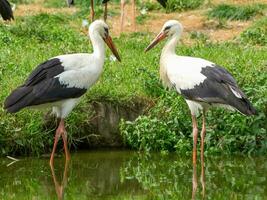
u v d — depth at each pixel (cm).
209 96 1358
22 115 1470
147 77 1602
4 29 1952
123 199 1271
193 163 1398
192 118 1413
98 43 1431
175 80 1413
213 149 1483
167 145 1499
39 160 1448
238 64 1656
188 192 1304
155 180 1364
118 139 1518
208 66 1390
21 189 1319
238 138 1495
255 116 1487
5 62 1667
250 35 1952
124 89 1553
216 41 1956
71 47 1800
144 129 1491
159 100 1543
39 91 1344
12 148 1451
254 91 1516
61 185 1337
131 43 1891
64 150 1485
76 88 1380
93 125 1506
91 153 1490
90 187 1327
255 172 1395
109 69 1653
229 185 1330
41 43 1875
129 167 1430
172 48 1452
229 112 1506
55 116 1482
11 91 1488
